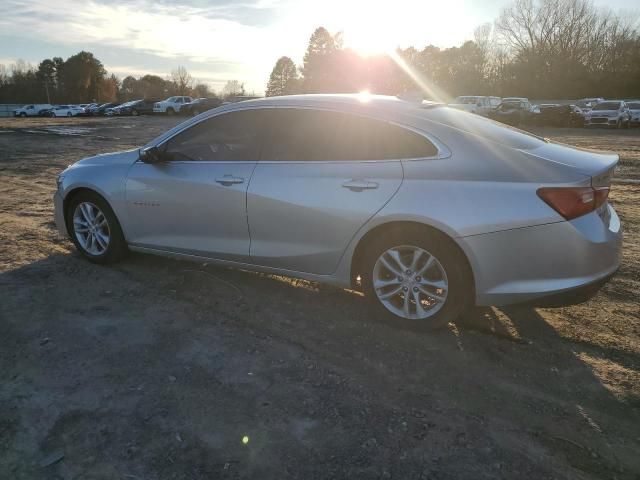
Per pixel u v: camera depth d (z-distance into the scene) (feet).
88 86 328.70
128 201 14.88
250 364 10.54
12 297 13.50
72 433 8.45
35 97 321.52
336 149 12.15
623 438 8.53
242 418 8.87
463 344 11.41
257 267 13.48
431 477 7.64
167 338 11.54
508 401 9.46
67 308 12.95
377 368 10.44
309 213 12.12
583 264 10.40
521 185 10.44
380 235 11.62
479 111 109.60
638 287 14.71
